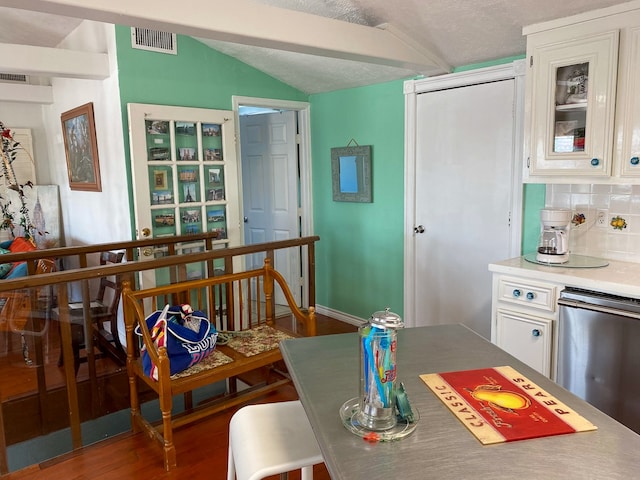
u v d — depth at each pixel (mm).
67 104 4875
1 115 5414
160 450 2521
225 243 4211
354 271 4531
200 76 4012
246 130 5137
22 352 2859
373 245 4301
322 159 4703
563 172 2574
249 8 2410
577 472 957
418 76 3715
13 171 5219
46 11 2020
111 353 3293
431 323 3885
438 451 1041
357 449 1056
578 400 1267
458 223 3582
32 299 2803
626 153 2346
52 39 4625
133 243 3480
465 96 3424
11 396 2840
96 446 2574
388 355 1162
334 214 4656
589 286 2318
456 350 1616
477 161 3404
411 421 1162
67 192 5320
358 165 4270
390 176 4051
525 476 947
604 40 2342
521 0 2461
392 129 3977
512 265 2684
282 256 5035
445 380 1385
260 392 2992
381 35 2977
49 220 5535
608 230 2781
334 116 4504
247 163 5184
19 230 5492
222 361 2621
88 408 2982
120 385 3102
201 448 2543
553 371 2506
